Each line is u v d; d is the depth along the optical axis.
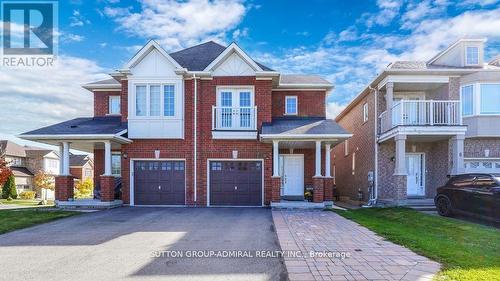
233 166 17.31
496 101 16.75
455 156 15.93
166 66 17.30
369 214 14.41
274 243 8.40
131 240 8.84
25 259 7.05
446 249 7.40
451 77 16.97
